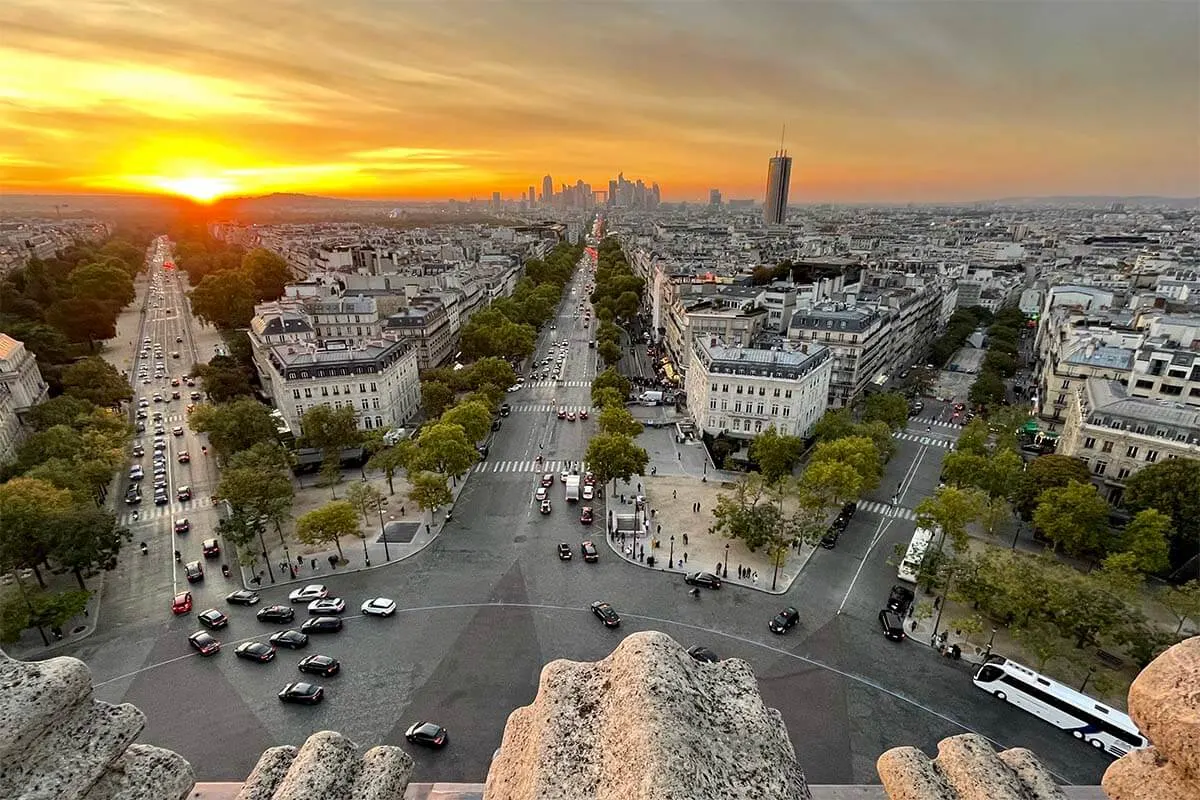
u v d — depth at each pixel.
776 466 116.12
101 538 85.50
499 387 165.88
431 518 108.62
